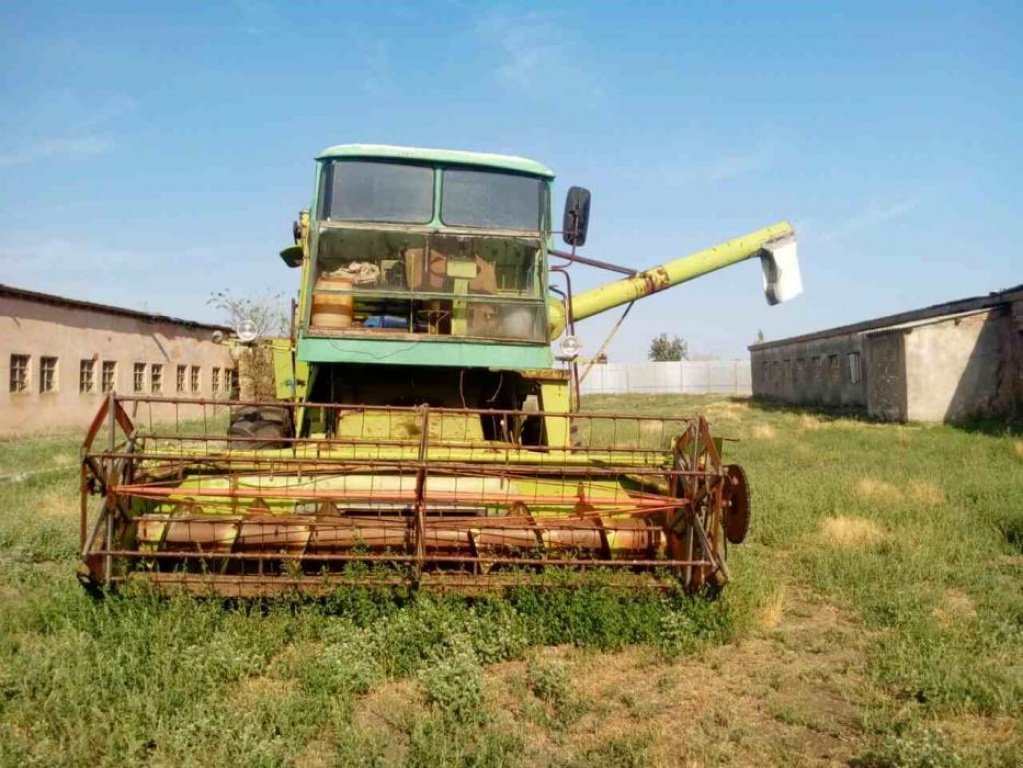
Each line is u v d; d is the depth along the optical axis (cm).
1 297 2389
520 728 433
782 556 832
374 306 721
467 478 615
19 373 2492
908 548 816
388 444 591
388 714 445
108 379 2972
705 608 582
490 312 723
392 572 577
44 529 872
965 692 476
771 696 484
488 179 747
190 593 551
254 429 827
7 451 1905
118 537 567
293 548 591
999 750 409
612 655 545
